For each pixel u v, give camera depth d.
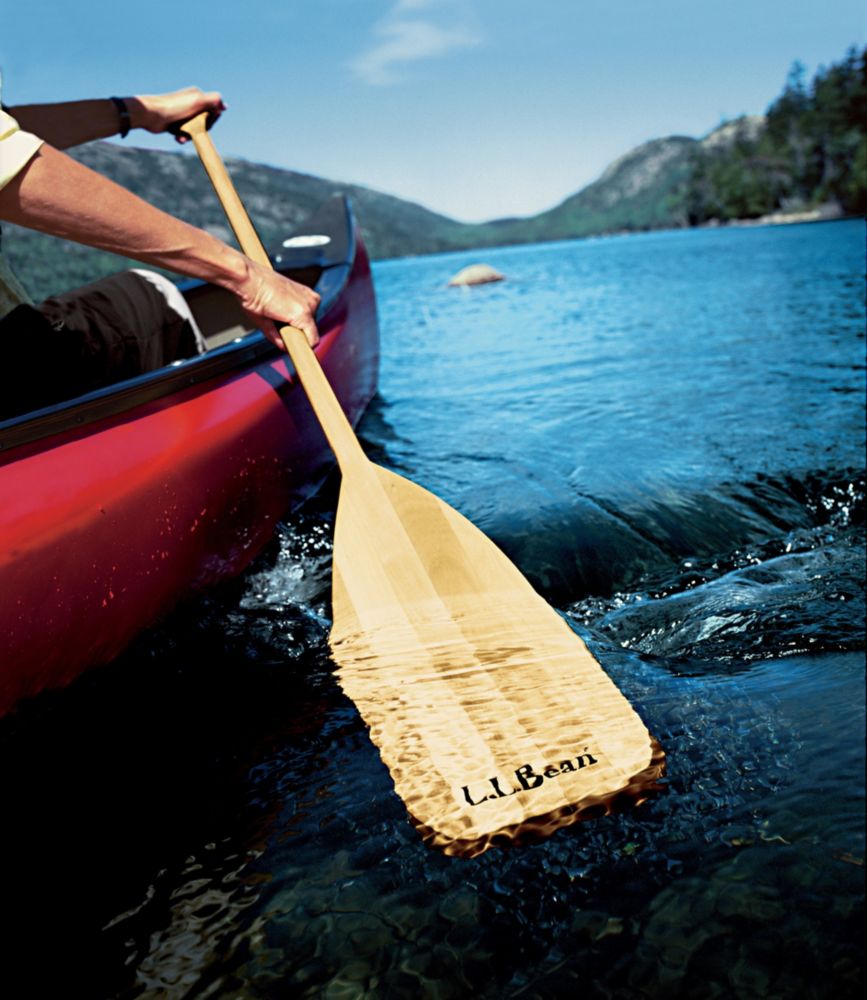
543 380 3.47
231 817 1.01
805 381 2.95
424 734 1.11
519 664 1.22
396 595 1.42
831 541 1.71
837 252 11.12
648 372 3.41
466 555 1.45
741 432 2.39
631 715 1.10
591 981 0.73
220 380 1.70
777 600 1.46
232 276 1.54
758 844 0.86
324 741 1.14
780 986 0.71
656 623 1.43
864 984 0.70
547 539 1.76
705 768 1.00
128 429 1.41
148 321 1.84
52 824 1.03
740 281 7.69
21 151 1.17
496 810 0.96
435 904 0.84
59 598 1.17
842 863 0.82
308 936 0.82
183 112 1.92
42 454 1.24
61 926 0.87
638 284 8.71
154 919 0.86
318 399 1.64
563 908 0.82
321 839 0.95
